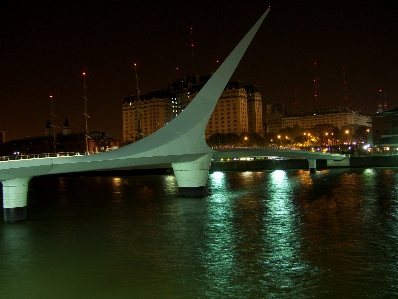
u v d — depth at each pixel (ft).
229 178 322.75
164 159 170.40
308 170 402.11
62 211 164.14
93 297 73.51
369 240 107.14
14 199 139.23
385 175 299.58
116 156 148.97
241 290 75.05
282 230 120.98
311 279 79.61
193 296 73.00
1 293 76.18
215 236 114.73
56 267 89.71
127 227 128.88
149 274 84.02
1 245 107.96
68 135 592.60
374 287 75.46
